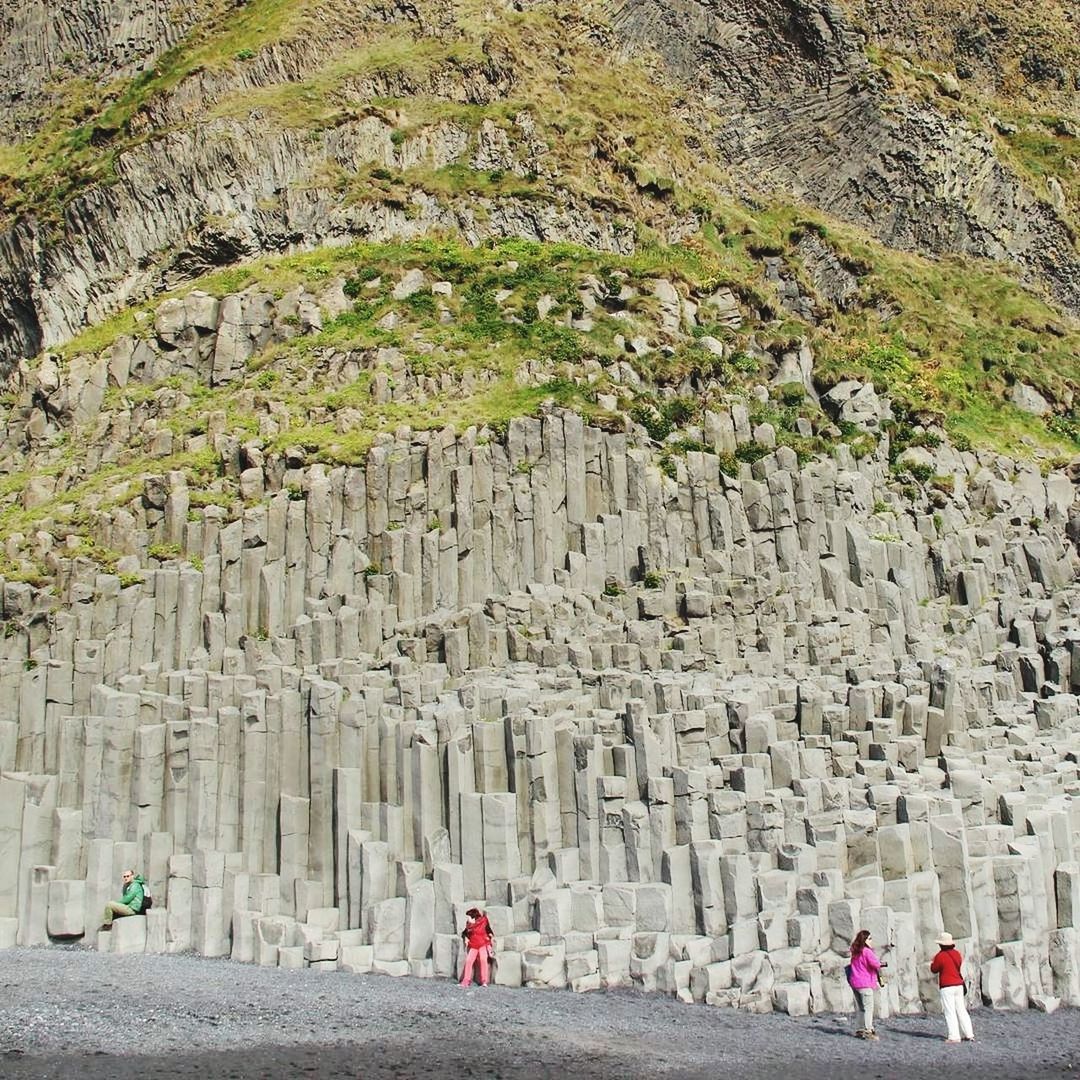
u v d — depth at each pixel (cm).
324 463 4150
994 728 3541
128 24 7212
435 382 4650
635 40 7275
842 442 4806
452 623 3772
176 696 3503
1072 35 9244
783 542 4266
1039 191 7669
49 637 3725
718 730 3234
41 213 5806
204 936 3066
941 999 2503
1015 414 5750
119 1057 2217
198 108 6112
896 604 4200
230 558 3900
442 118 6044
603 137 6316
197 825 3262
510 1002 2583
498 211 5775
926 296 6675
